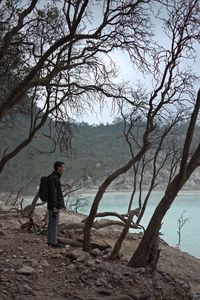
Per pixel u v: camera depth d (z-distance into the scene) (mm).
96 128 165250
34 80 10305
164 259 13914
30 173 71375
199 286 11398
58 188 10617
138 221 14188
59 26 12414
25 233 12820
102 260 10039
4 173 68875
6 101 8734
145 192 128750
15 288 7355
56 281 8109
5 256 9445
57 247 10664
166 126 12234
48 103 14742
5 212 18281
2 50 9766
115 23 10586
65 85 13023
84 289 7949
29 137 14305
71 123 15906
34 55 11750
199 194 128125
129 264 10055
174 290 9297
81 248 11133
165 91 10492
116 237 15648
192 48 10594
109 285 8297
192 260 14820
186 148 9977
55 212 10484
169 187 10195
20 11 10969
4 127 17672
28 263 8820
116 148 141250
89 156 134375
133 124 12492
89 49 11625
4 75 12305
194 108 9938
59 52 10734
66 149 16031
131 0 9836
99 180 120250
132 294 8023
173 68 10477
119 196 115188
